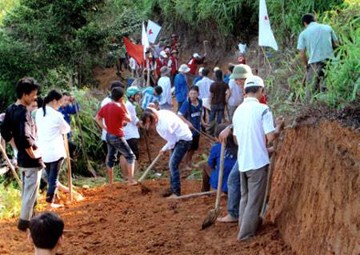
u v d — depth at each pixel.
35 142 7.73
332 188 5.77
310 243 6.00
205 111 15.00
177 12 22.98
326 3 13.26
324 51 8.95
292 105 9.08
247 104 7.22
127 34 18.77
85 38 17.20
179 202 9.60
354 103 6.62
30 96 7.57
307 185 6.58
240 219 7.43
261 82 7.30
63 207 9.71
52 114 9.12
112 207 9.59
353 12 10.91
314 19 9.20
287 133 7.89
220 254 7.00
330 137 6.28
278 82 11.37
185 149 9.80
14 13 17.61
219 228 7.92
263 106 7.15
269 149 7.57
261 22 10.13
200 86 15.26
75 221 8.84
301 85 9.09
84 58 17.45
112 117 10.85
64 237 8.07
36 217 4.42
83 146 13.57
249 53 18.03
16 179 9.88
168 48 21.78
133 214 9.10
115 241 7.81
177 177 9.89
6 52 15.97
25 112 7.57
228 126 8.08
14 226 8.59
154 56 21.77
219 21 19.34
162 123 9.60
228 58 20.27
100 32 17.47
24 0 17.45
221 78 14.12
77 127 13.64
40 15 17.17
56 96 9.16
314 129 6.86
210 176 9.42
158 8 25.45
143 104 15.62
